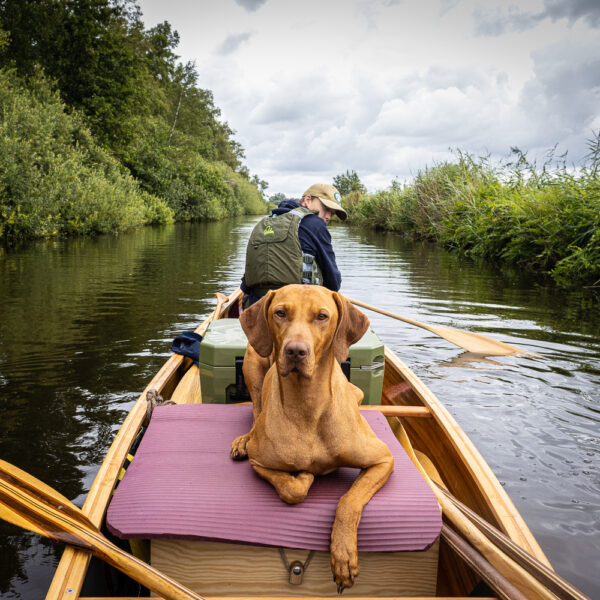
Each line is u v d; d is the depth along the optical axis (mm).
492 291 7898
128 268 10047
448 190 16500
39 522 1373
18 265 10055
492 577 1462
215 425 2164
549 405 3645
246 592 1631
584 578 2064
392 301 7094
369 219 27672
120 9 25266
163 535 1546
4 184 13758
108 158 22109
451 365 4492
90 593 1514
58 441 3102
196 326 5641
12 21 22172
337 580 1468
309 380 1634
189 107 47469
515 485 2684
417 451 2871
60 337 5176
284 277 3184
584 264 8547
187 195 33312
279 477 1666
